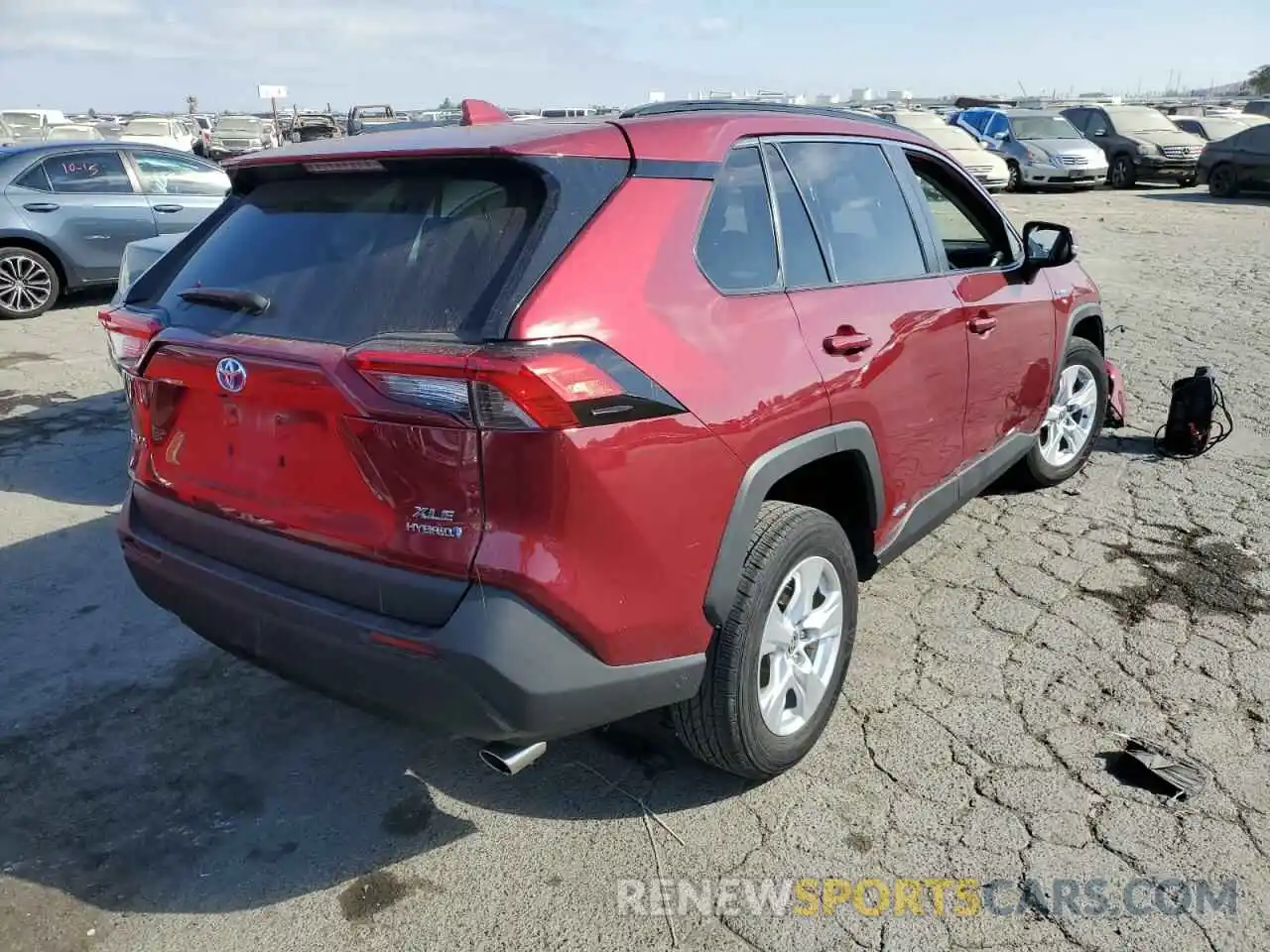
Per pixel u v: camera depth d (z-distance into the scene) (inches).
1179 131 930.1
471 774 119.2
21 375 303.9
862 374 118.0
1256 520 184.4
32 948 94.0
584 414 84.7
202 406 102.4
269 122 1077.1
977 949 92.5
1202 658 138.9
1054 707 128.4
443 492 85.8
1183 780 112.8
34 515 197.0
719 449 96.6
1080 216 686.5
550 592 85.4
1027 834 106.3
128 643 149.5
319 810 113.0
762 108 123.4
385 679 89.8
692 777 117.5
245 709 132.8
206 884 102.2
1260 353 307.0
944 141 834.8
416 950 93.9
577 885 101.3
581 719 91.0
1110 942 92.7
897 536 135.4
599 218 93.0
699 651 99.1
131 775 119.0
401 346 85.8
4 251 385.1
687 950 93.2
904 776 115.9
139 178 414.3
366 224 99.1
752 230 110.9
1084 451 206.7
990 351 152.5
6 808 113.2
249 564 101.2
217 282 106.2
